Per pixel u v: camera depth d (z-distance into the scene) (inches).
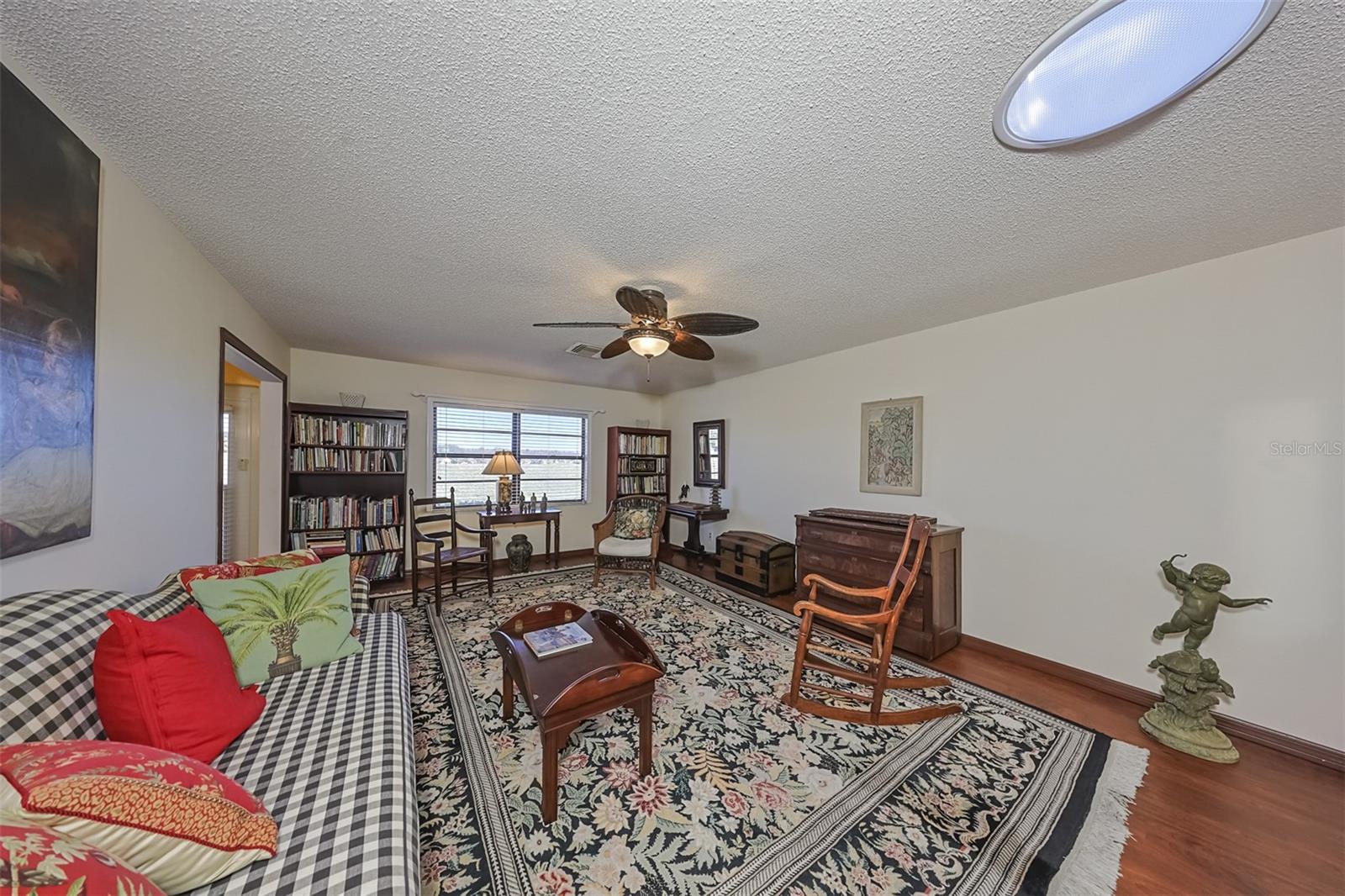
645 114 48.2
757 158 55.4
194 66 41.7
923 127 49.6
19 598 40.7
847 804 61.3
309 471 148.9
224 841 32.6
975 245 77.8
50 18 36.7
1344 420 70.4
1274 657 75.5
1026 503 106.3
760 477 181.5
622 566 177.6
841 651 91.0
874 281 93.4
